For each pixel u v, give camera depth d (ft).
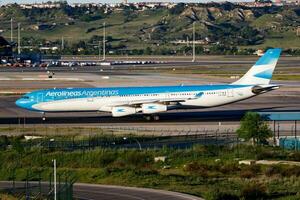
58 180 408.46
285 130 571.28
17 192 374.84
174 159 466.29
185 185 395.96
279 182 401.29
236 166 444.14
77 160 461.78
